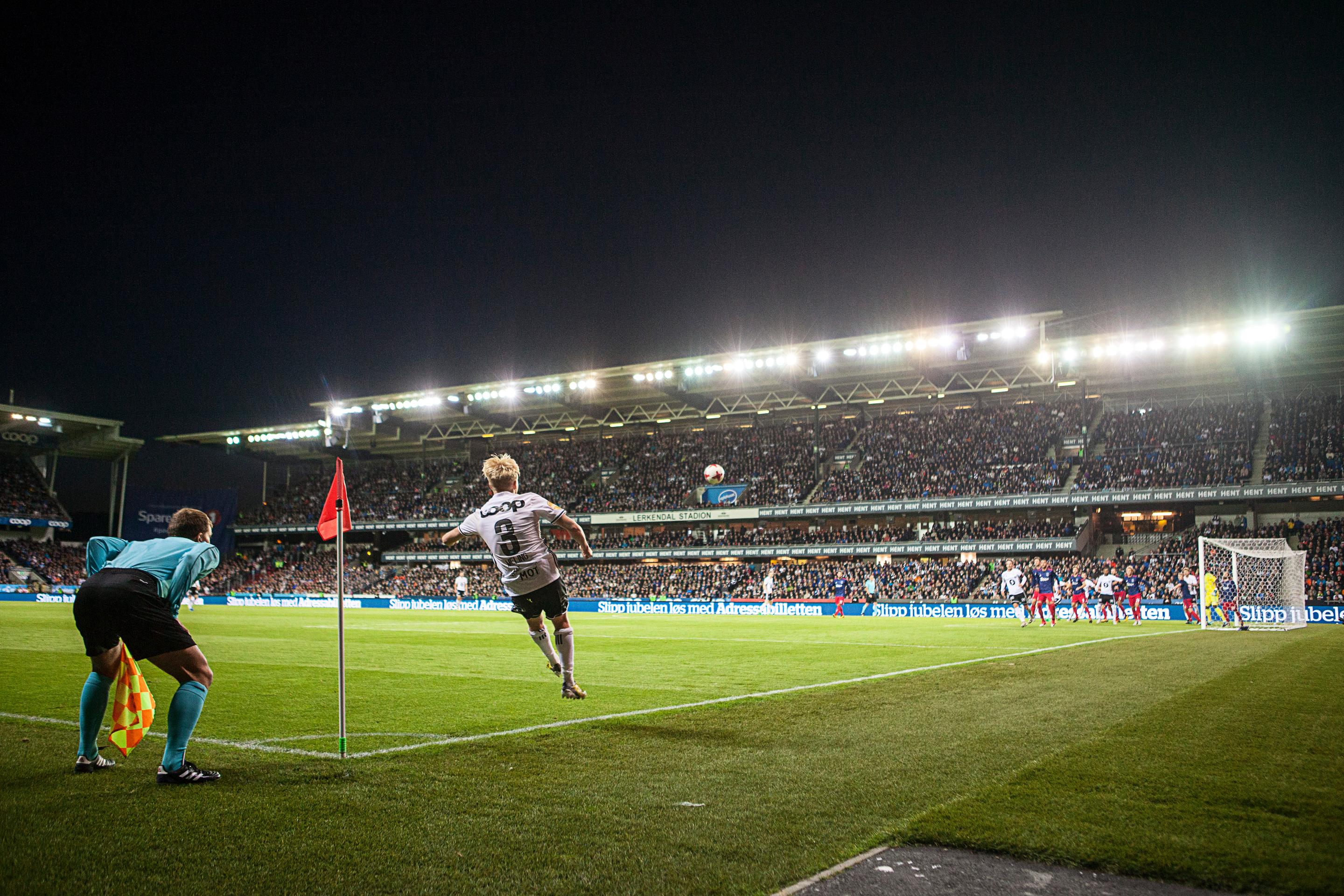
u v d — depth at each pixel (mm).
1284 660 12391
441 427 62719
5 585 55562
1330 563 35156
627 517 54000
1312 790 4820
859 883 3590
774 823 4355
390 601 52875
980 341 41562
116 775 5492
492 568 57344
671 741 6520
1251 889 3477
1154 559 38969
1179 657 13055
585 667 13031
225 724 7660
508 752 6125
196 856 3926
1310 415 42156
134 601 5285
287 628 25594
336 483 6262
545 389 51312
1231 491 39094
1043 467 45438
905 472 49094
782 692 9578
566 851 3975
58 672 12008
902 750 6031
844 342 43156
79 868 3783
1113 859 3768
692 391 53000
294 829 4305
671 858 3875
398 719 7930
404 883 3592
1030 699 8422
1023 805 4551
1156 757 5648
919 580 43625
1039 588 26891
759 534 50812
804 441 54781
